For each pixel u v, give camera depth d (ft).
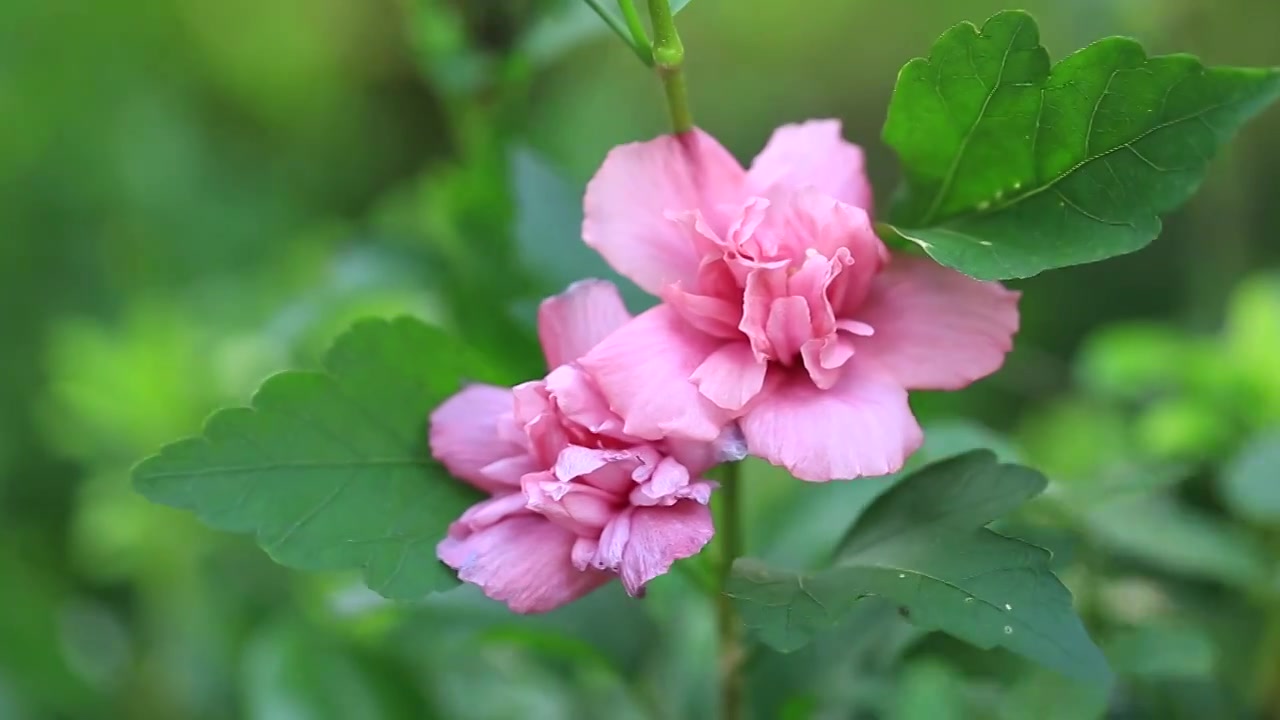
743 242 1.77
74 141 4.10
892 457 1.75
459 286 2.26
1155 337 2.50
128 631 3.18
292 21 4.60
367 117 4.77
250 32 4.58
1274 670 2.21
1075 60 1.76
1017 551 1.77
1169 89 1.75
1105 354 2.46
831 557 1.86
